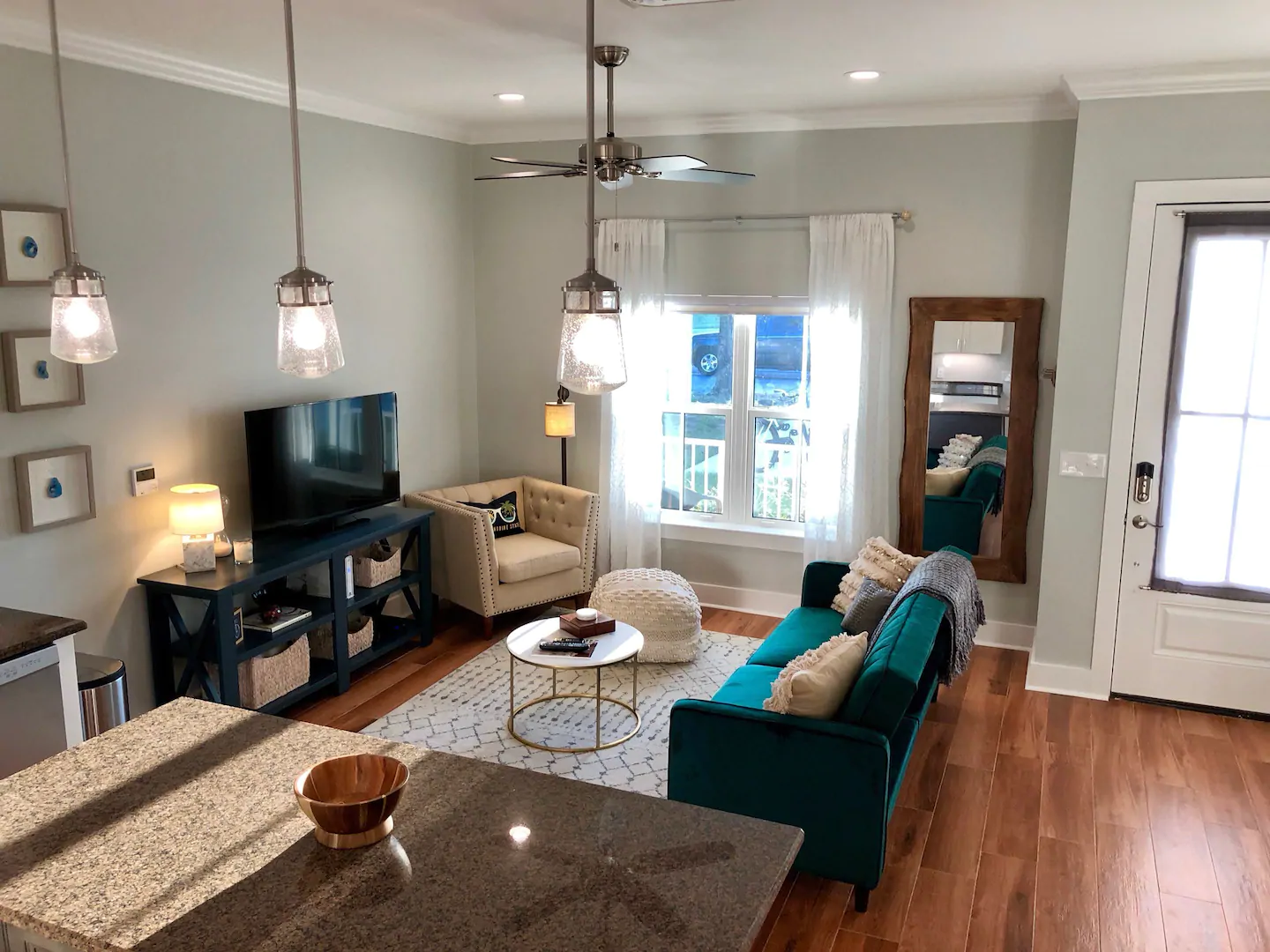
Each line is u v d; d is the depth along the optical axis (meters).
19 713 2.95
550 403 5.77
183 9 3.25
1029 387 5.01
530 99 4.89
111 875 1.70
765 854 1.80
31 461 3.56
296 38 3.65
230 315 4.45
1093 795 3.81
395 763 1.89
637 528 5.94
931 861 3.36
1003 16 3.23
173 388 4.18
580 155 4.21
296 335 2.19
